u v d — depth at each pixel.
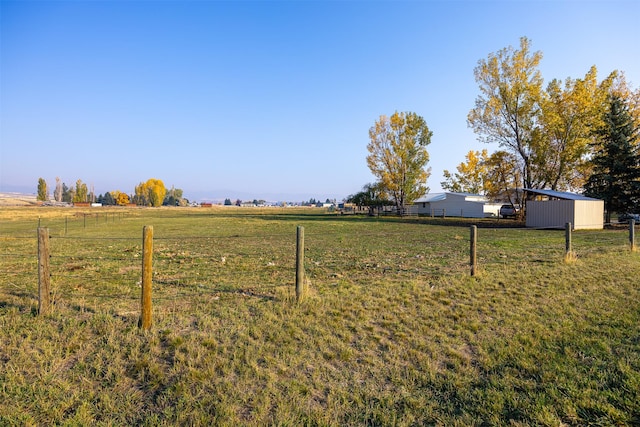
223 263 10.15
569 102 29.55
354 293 6.48
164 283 7.50
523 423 2.83
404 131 47.69
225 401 3.14
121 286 7.22
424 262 9.89
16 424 2.83
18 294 6.46
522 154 33.31
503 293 6.47
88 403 3.12
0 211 58.56
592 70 29.50
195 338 4.41
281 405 3.10
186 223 32.91
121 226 28.53
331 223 32.16
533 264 9.04
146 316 4.66
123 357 3.95
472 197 51.00
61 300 5.89
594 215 24.08
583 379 3.42
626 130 25.58
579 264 8.80
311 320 5.09
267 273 8.60
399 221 35.59
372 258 10.91
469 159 55.12
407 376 3.62
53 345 4.15
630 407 2.95
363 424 2.88
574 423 2.82
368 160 49.56
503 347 4.22
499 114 33.31
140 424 2.87
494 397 3.20
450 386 3.43
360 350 4.24
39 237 5.09
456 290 6.68
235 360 3.85
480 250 12.28
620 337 4.41
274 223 32.66
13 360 3.81
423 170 49.38
